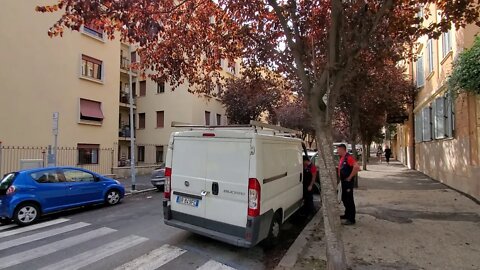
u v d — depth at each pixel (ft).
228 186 17.66
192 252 18.53
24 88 48.80
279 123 91.66
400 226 22.88
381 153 133.80
